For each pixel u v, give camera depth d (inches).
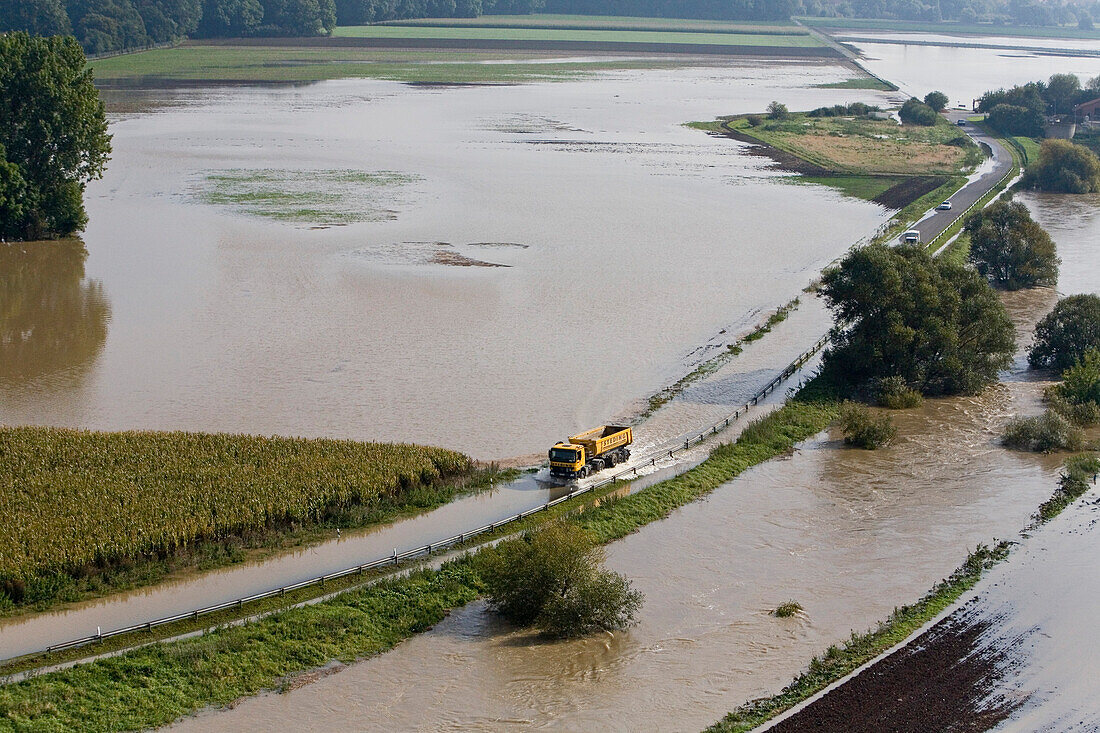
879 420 3294.8
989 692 2001.7
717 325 4399.6
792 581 2464.3
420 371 3777.1
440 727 1931.6
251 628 2177.7
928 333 3732.8
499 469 3019.2
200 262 5128.0
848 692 2006.6
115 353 3909.9
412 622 2269.9
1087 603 2337.6
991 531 2716.5
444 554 2534.5
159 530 2496.3
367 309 4458.7
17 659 2053.4
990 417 3555.6
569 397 3580.2
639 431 3336.6
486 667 2124.8
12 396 3484.3
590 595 2245.3
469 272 5039.4
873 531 2716.5
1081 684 2026.3
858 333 3779.5
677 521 2775.6
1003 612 2300.7
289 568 2487.7
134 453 2913.4
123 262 5132.9
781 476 3063.5
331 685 2054.6
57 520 2508.6
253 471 2819.9
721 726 1911.9
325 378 3693.4
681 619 2306.8
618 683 2069.4
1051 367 4050.2
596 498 2854.3
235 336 4106.8
